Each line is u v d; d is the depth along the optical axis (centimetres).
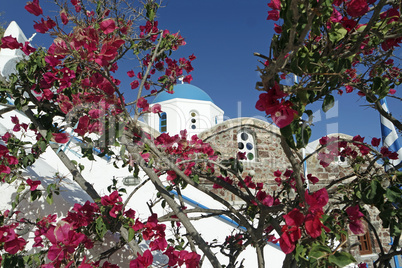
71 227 260
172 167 268
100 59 190
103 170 665
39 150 343
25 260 288
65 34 201
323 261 142
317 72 162
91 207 307
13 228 309
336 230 184
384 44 226
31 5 221
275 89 151
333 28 166
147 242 541
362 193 218
